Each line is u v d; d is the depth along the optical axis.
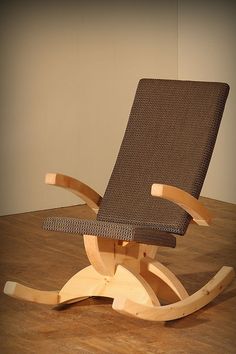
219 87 4.17
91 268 4.02
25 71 5.68
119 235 3.60
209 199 6.23
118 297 3.59
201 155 4.04
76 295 3.99
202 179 4.01
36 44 5.70
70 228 3.73
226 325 3.83
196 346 3.60
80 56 5.91
